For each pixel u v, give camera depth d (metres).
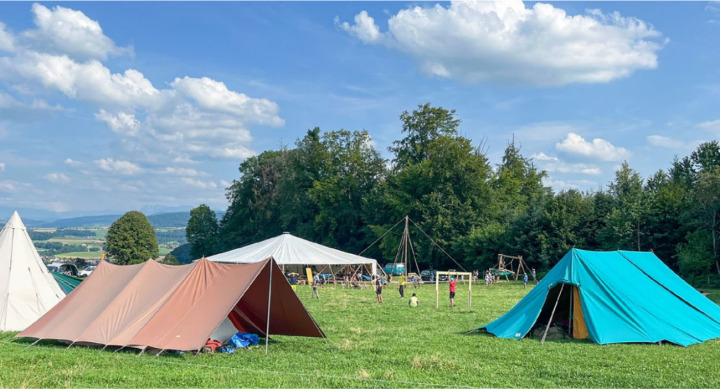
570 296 17.80
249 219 89.19
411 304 27.52
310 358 13.57
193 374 11.55
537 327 17.91
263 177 87.81
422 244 62.91
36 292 19.70
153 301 15.10
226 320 15.65
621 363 12.91
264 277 15.02
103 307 15.73
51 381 10.84
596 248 55.50
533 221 57.41
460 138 65.50
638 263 19.62
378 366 12.64
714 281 44.34
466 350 14.65
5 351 14.23
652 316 16.52
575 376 11.64
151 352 14.05
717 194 45.31
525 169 82.31
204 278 15.45
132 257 99.69
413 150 72.94
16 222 20.44
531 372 12.04
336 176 77.50
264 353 14.22
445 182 64.50
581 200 56.41
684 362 13.03
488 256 59.66
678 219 49.16
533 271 53.72
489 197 63.94
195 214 101.31
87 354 13.71
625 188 56.06
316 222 76.56
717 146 64.31
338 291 40.25
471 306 27.70
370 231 73.62
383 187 72.69
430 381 11.16
